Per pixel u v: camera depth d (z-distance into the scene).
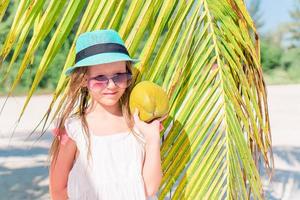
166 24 2.19
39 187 9.62
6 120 18.98
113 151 2.26
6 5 2.12
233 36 2.24
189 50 2.19
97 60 2.12
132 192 2.23
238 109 2.17
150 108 2.15
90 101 2.35
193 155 2.16
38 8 2.05
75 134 2.26
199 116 2.16
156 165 2.17
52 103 2.15
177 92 2.19
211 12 2.22
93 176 2.24
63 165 2.31
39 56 23.39
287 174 10.20
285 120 18.64
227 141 2.14
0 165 11.44
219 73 2.19
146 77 2.19
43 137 15.11
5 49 2.01
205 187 2.12
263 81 2.25
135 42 2.16
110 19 2.16
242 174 2.15
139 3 2.15
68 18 2.08
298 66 42.34
